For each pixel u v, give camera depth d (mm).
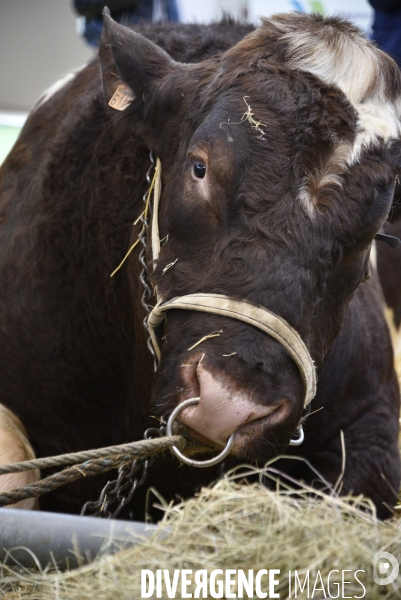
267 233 3680
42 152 5480
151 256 4320
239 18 5715
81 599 2951
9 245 5348
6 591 3336
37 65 18531
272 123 3838
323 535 2912
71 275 5098
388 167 3926
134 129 4668
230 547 2904
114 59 4613
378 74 4105
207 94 4133
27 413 5246
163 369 3785
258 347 3570
